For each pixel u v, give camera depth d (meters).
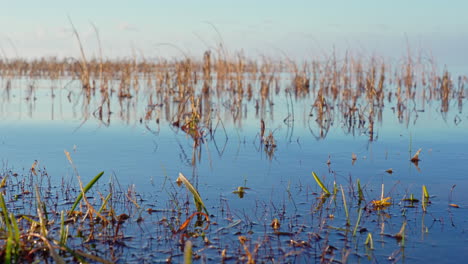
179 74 13.12
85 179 5.01
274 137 7.76
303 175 5.31
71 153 6.31
